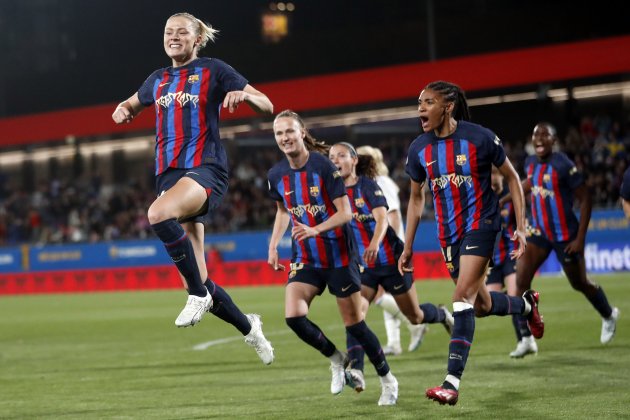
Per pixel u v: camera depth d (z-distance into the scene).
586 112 78.44
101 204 91.88
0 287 82.19
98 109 86.19
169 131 16.00
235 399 19.67
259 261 70.38
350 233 18.56
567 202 25.11
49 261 80.62
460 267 17.00
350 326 18.28
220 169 16.03
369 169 22.47
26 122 89.88
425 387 20.31
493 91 77.50
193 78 15.99
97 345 34.50
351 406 18.12
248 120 83.44
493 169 25.23
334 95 77.25
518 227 17.38
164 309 51.62
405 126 84.62
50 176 101.12
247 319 17.12
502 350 25.94
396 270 22.59
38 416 18.39
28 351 33.41
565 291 45.34
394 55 88.12
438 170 17.17
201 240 16.53
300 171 18.31
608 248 58.38
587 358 23.34
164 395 20.73
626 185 21.30
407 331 33.28
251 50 93.38
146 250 76.12
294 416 17.16
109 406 19.39
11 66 104.81
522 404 17.33
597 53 68.69
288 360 26.72
